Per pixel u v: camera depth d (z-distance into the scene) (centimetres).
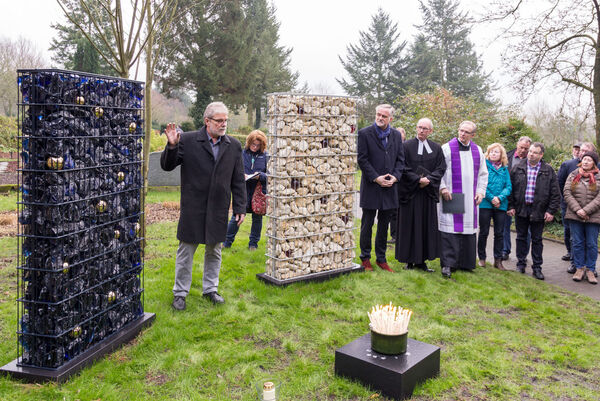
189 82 2909
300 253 534
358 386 310
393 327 317
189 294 471
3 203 1080
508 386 323
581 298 540
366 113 3684
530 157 627
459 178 596
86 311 329
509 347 390
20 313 412
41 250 299
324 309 452
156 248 674
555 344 401
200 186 418
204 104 2906
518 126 1466
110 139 347
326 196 553
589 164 599
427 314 455
